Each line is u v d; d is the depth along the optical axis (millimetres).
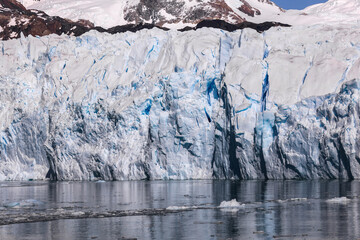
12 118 198875
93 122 182625
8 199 120688
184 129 167625
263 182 149125
